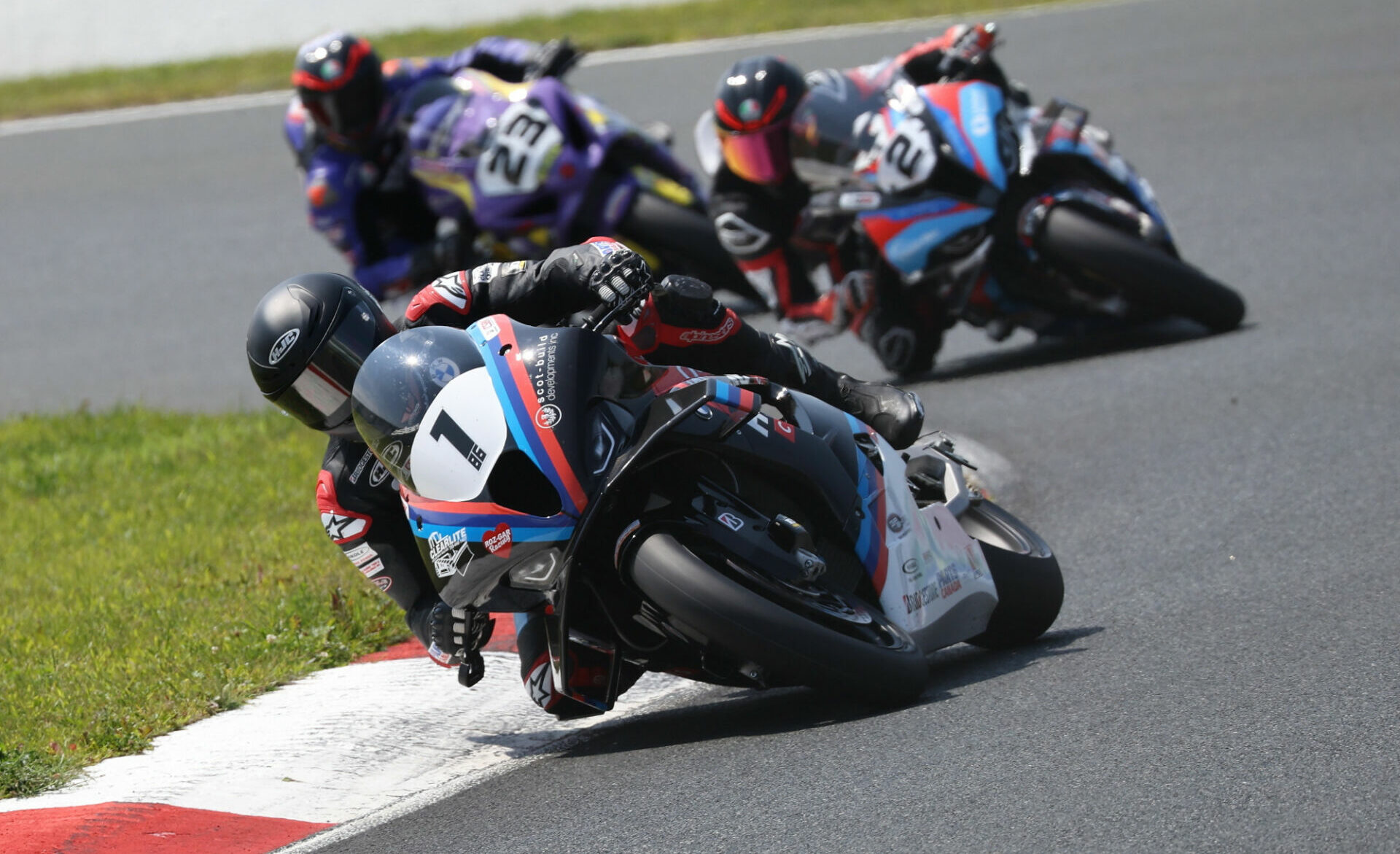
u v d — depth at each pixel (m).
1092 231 28.88
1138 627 16.47
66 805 14.67
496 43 37.75
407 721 16.53
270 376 15.16
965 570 16.09
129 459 32.38
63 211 56.38
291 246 50.22
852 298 31.02
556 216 35.72
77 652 19.98
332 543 23.33
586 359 13.96
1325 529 19.20
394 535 16.00
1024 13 65.06
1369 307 30.58
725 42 65.31
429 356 14.11
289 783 14.99
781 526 14.14
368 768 15.39
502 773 14.89
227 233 52.06
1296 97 49.62
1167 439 24.53
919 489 17.52
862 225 29.95
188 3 72.62
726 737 14.65
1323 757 11.80
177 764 15.60
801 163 30.20
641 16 70.88
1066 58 57.66
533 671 15.09
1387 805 10.87
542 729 16.20
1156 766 12.03
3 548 27.00
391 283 36.19
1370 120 46.22
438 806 14.12
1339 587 16.70
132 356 42.88
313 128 36.62
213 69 70.50
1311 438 23.33
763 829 12.02
